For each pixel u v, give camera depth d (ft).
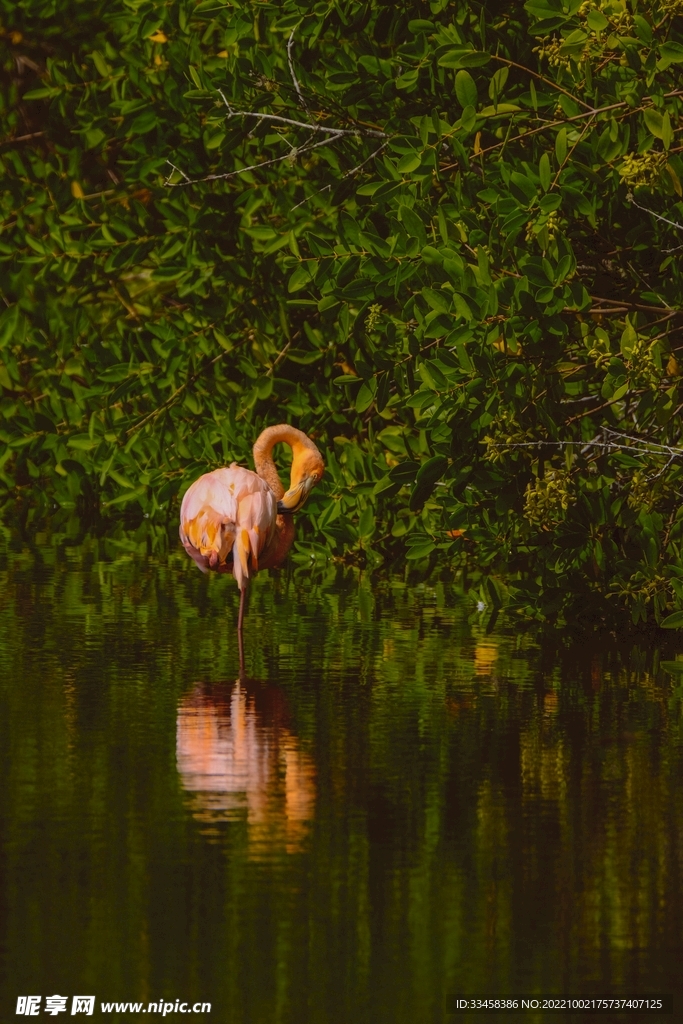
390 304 56.90
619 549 47.65
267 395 59.57
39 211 69.21
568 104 45.16
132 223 64.90
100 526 67.87
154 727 34.71
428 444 50.67
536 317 43.96
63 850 26.43
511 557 50.75
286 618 48.85
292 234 55.57
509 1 51.55
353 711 36.78
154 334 63.10
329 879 25.46
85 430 63.16
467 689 39.45
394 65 52.60
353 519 55.16
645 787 30.89
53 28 86.07
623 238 49.93
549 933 23.71
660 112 44.34
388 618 49.42
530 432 45.70
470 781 31.09
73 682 39.14
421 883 25.43
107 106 68.33
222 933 23.29
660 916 24.35
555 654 44.34
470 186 48.47
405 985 21.98
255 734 34.30
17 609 48.78
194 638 45.16
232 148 55.72
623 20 41.98
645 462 45.88
